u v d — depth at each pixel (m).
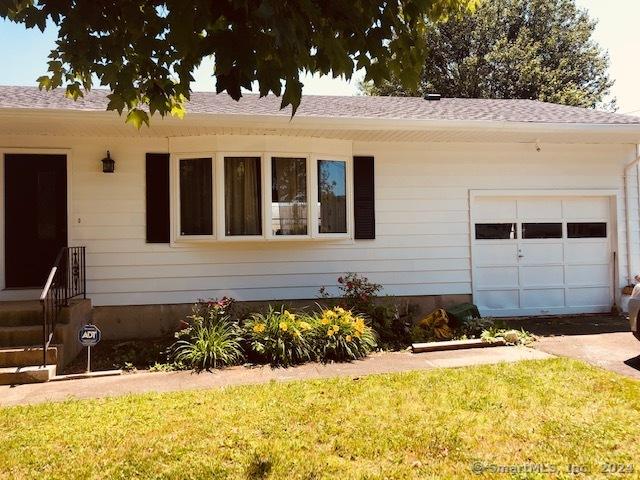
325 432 3.83
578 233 9.41
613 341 7.09
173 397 4.78
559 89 25.95
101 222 7.88
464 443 3.59
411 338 7.20
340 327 6.52
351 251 8.56
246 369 5.91
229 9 2.38
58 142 7.80
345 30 2.90
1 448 3.62
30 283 7.79
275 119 7.27
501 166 9.05
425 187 8.84
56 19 3.17
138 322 7.92
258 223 7.98
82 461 3.40
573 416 4.04
